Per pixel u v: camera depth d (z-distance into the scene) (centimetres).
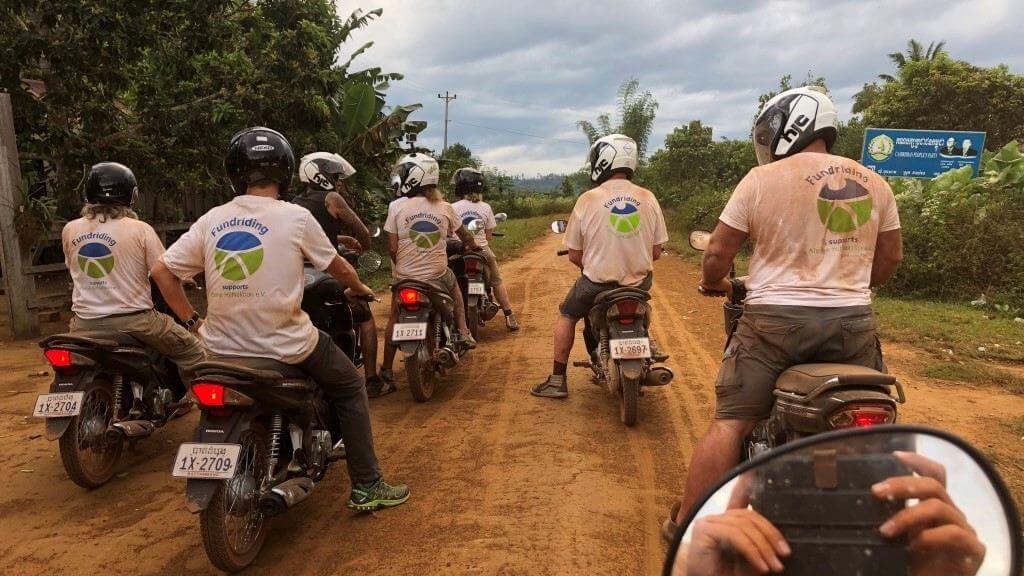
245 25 1056
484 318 780
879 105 2617
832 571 132
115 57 881
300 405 333
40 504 383
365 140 1347
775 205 268
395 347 542
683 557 137
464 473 409
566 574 301
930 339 718
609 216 488
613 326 474
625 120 2948
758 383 270
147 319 416
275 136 323
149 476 421
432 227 570
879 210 272
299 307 325
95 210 410
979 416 490
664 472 407
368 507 357
